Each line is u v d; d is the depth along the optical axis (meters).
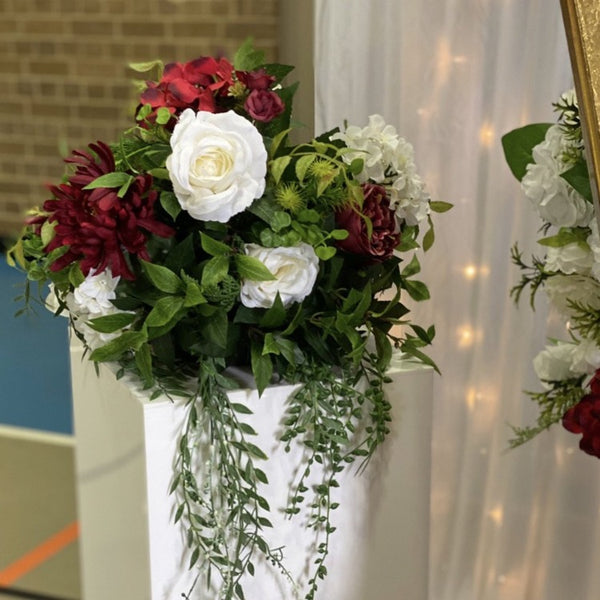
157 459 1.13
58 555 2.22
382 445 1.27
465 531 1.94
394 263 1.25
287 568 1.24
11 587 2.08
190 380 1.21
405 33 1.79
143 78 4.39
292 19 2.38
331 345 1.20
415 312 1.88
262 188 1.09
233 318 1.17
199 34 4.15
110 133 4.56
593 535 1.83
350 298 1.14
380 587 1.32
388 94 1.85
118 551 1.28
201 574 1.19
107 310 1.16
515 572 1.92
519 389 1.83
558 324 1.77
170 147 1.14
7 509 2.42
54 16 4.48
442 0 1.76
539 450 1.85
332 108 1.91
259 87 1.17
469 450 1.90
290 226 1.13
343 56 1.88
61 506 2.44
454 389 1.90
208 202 1.05
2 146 4.78
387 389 1.26
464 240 1.84
